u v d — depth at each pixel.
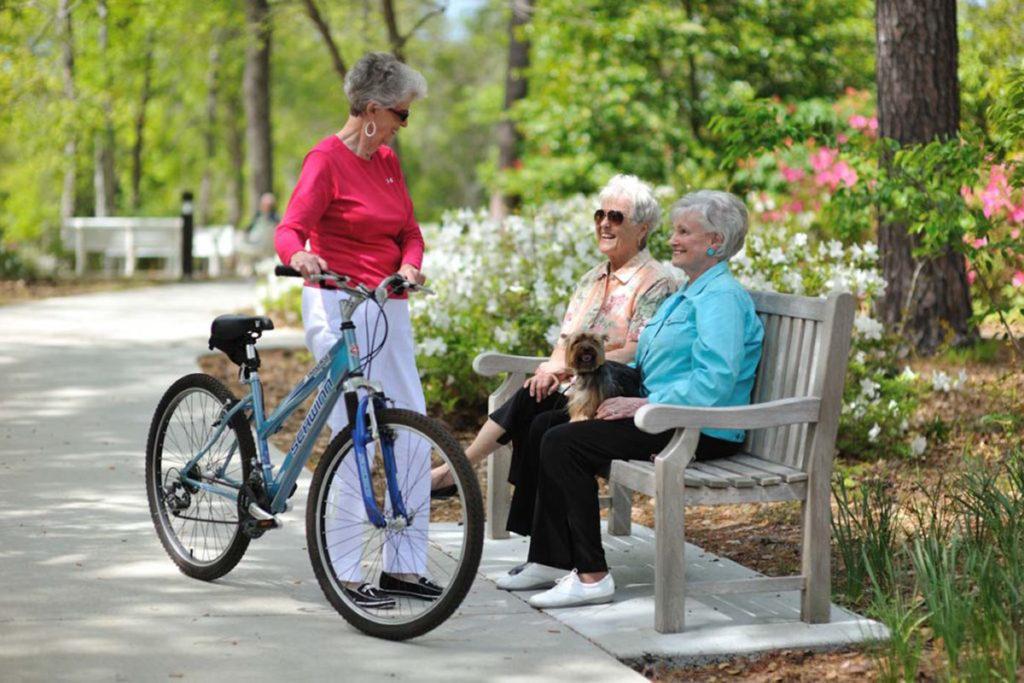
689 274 7.14
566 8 23.91
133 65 41.28
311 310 6.86
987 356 13.54
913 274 13.77
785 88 23.95
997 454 9.90
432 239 13.79
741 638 6.37
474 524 6.09
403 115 6.86
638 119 23.69
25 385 13.50
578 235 13.16
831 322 6.41
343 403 6.97
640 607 6.86
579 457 6.84
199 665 5.82
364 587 6.65
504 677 5.79
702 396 6.69
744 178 19.42
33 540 7.82
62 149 40.06
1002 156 10.16
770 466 6.73
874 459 10.58
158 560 7.51
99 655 5.90
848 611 6.83
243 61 47.59
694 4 23.59
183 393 7.49
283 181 78.75
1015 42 16.73
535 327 12.05
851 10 23.94
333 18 32.69
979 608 6.14
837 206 12.05
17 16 23.73
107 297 23.58
